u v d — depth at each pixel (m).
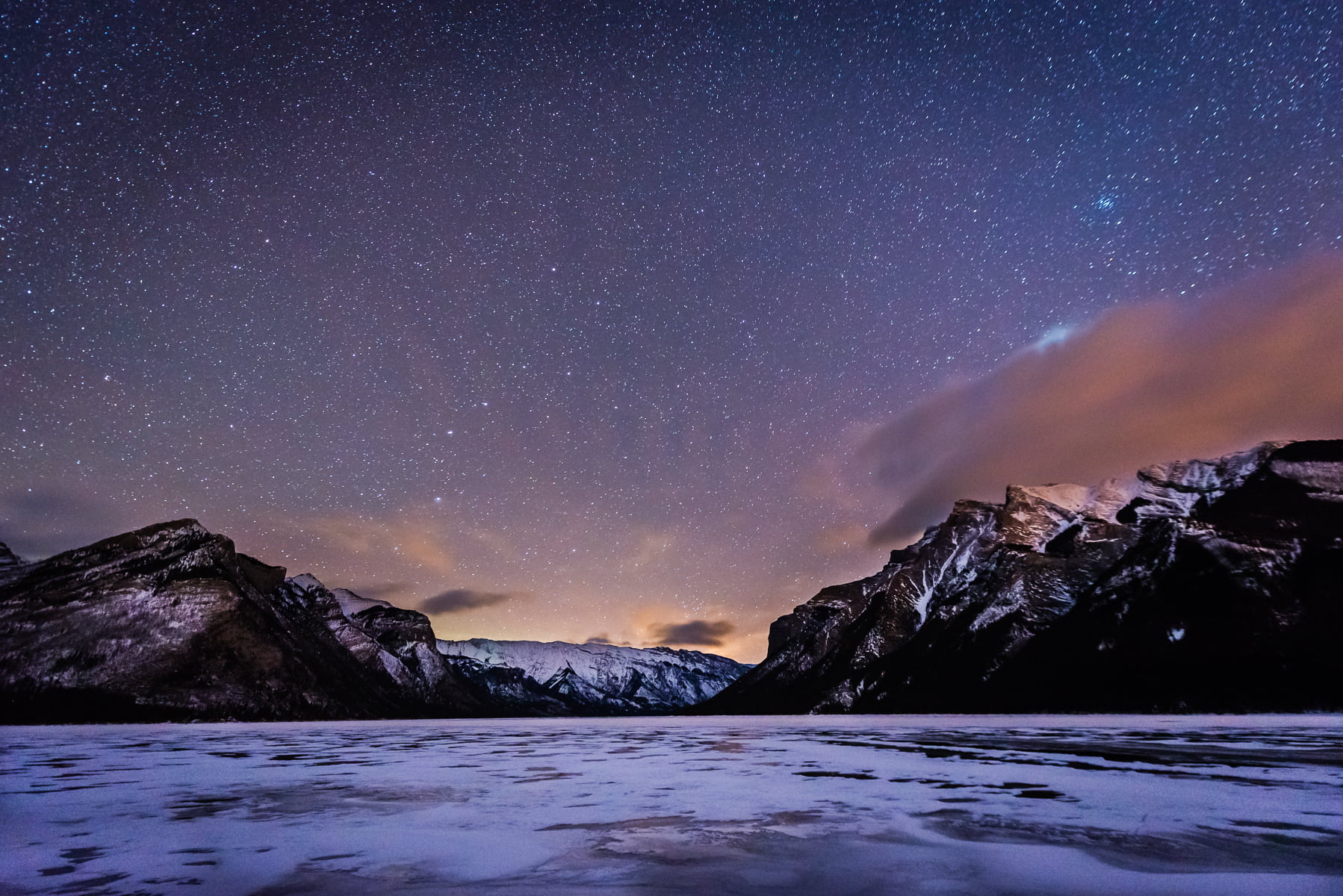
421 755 32.25
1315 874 9.45
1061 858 10.40
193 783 20.86
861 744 36.25
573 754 32.25
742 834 12.32
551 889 8.76
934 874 9.49
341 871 9.79
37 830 13.16
